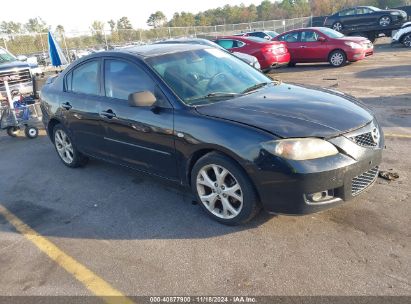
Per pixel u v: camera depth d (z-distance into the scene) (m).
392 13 20.52
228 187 3.58
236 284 2.94
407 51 17.22
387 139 5.71
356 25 21.45
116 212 4.26
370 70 12.49
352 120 3.43
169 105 3.87
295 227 3.56
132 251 3.50
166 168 4.05
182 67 4.27
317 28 14.87
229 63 4.69
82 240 3.78
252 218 3.71
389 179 4.33
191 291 2.92
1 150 7.27
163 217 4.02
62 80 5.52
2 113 7.74
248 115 3.47
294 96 3.95
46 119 5.87
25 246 3.78
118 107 4.38
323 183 3.12
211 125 3.49
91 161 5.99
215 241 3.50
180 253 3.39
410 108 7.38
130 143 4.34
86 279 3.19
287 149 3.11
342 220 3.60
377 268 2.94
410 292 2.68
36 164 6.20
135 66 4.27
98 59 4.80
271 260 3.16
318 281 2.87
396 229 3.39
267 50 13.31
